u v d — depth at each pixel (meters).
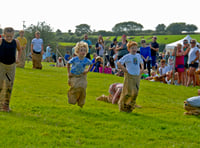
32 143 5.27
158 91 12.97
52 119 6.87
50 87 11.48
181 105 10.44
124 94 8.28
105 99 9.87
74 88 7.88
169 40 92.06
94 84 13.10
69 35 90.62
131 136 6.27
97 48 20.34
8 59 7.09
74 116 7.36
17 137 5.45
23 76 13.71
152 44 18.55
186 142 6.26
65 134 5.93
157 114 8.62
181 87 14.93
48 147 5.13
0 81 7.10
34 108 7.74
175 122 7.79
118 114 8.02
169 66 17.48
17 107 7.68
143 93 12.19
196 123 7.85
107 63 20.67
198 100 8.76
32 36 51.81
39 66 17.53
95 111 8.06
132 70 8.20
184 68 16.89
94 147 5.36
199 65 18.11
